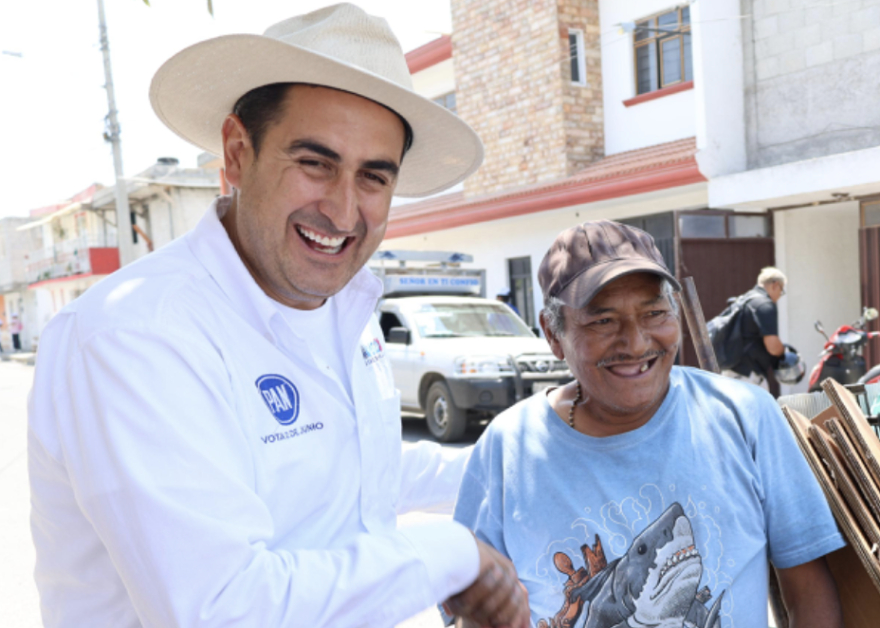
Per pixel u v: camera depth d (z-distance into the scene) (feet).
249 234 5.12
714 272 28.45
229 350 4.74
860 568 5.76
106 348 4.18
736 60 28.12
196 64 5.03
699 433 5.51
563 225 38.81
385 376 6.22
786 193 25.08
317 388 5.13
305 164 4.89
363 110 4.91
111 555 4.02
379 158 5.04
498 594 4.60
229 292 4.92
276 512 4.75
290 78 4.82
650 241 5.61
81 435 4.11
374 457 5.59
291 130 4.86
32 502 4.78
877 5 24.35
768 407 5.63
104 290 4.57
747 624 5.22
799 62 26.58
